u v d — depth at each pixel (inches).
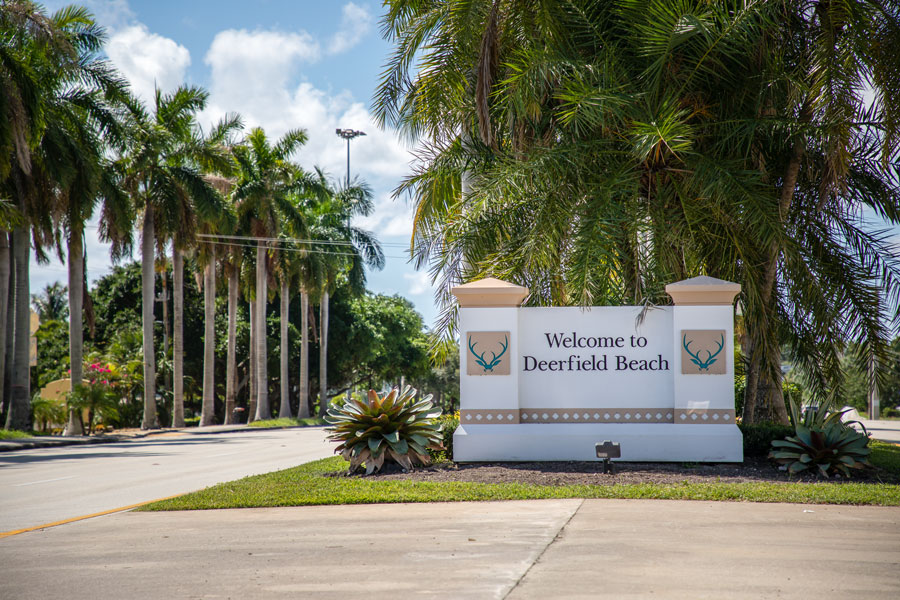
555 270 553.6
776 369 553.9
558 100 576.1
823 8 514.9
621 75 526.9
